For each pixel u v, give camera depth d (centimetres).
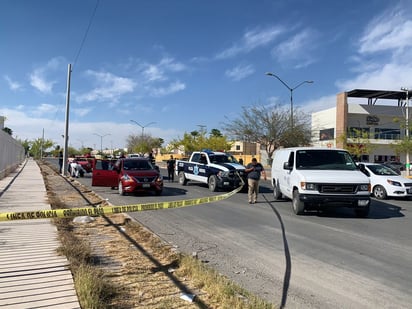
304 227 895
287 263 593
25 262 530
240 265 579
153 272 510
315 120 6575
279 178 1366
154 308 390
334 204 1008
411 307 427
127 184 1489
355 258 627
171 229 856
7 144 2503
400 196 1538
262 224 929
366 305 430
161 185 1537
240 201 1396
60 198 1322
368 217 1064
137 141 8919
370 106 5881
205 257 619
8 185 1761
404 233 840
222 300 410
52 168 3822
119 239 694
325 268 569
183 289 448
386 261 612
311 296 454
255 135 3969
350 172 1072
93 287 417
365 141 4450
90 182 2217
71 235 703
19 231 728
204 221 966
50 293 420
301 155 1168
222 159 1891
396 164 5062
